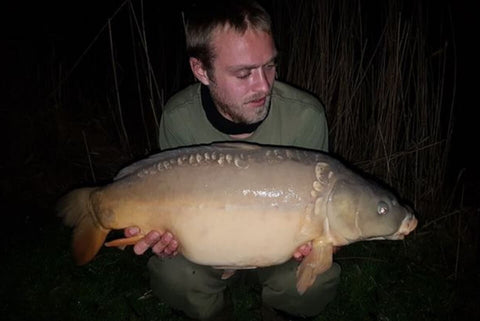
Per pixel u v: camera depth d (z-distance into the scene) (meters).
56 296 3.10
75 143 4.73
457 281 3.42
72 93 5.46
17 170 4.37
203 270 2.70
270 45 2.26
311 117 2.70
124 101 5.57
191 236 2.26
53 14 6.69
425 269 3.52
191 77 5.24
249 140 2.66
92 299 3.10
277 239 2.25
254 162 2.26
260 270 2.79
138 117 5.29
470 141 5.40
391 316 3.09
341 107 4.26
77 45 6.27
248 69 2.26
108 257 3.46
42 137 4.65
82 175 4.44
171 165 2.29
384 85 4.18
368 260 3.54
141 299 3.13
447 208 4.14
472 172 4.86
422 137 4.18
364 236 2.29
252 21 2.21
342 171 2.29
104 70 6.02
